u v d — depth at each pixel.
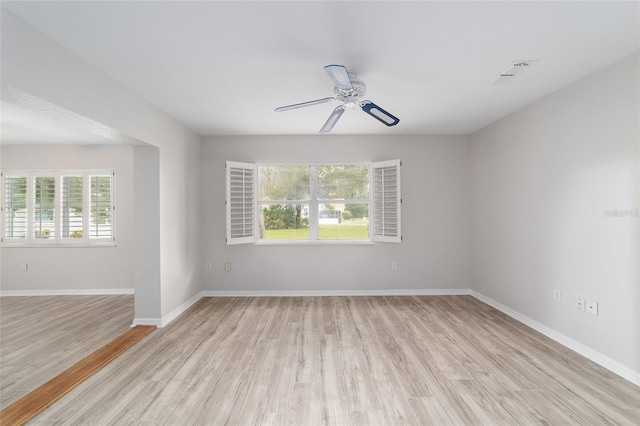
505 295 4.13
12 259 5.23
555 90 3.22
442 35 2.23
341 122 4.36
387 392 2.33
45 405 2.17
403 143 5.07
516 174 3.87
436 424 1.98
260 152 5.06
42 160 5.24
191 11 1.94
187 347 3.13
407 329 3.57
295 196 5.20
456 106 3.71
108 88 2.85
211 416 2.07
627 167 2.51
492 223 4.41
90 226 5.26
